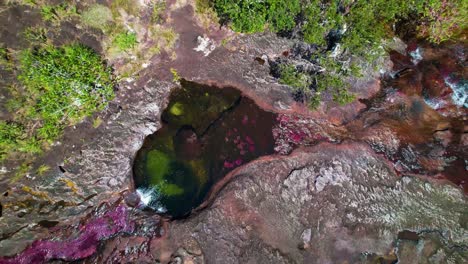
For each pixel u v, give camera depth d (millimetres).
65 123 10766
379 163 11664
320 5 11453
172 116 12117
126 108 11680
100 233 11047
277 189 11203
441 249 10992
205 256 10367
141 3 11281
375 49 11898
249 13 11227
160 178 11672
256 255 10492
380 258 10922
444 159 12000
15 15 9758
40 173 10562
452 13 11398
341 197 11219
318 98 12094
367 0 10984
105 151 11273
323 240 10859
